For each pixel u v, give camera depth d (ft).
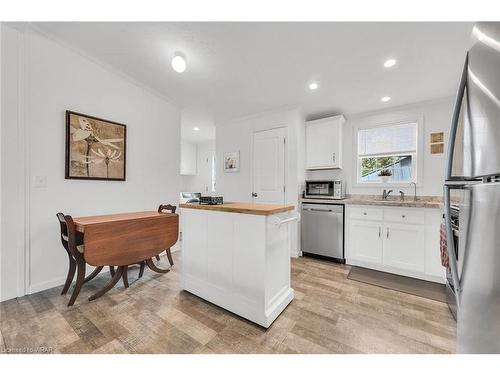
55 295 6.17
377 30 5.44
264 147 11.59
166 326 4.94
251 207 5.58
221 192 13.32
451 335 4.72
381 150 10.67
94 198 7.57
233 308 5.45
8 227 5.77
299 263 9.47
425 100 9.40
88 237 5.61
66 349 4.20
